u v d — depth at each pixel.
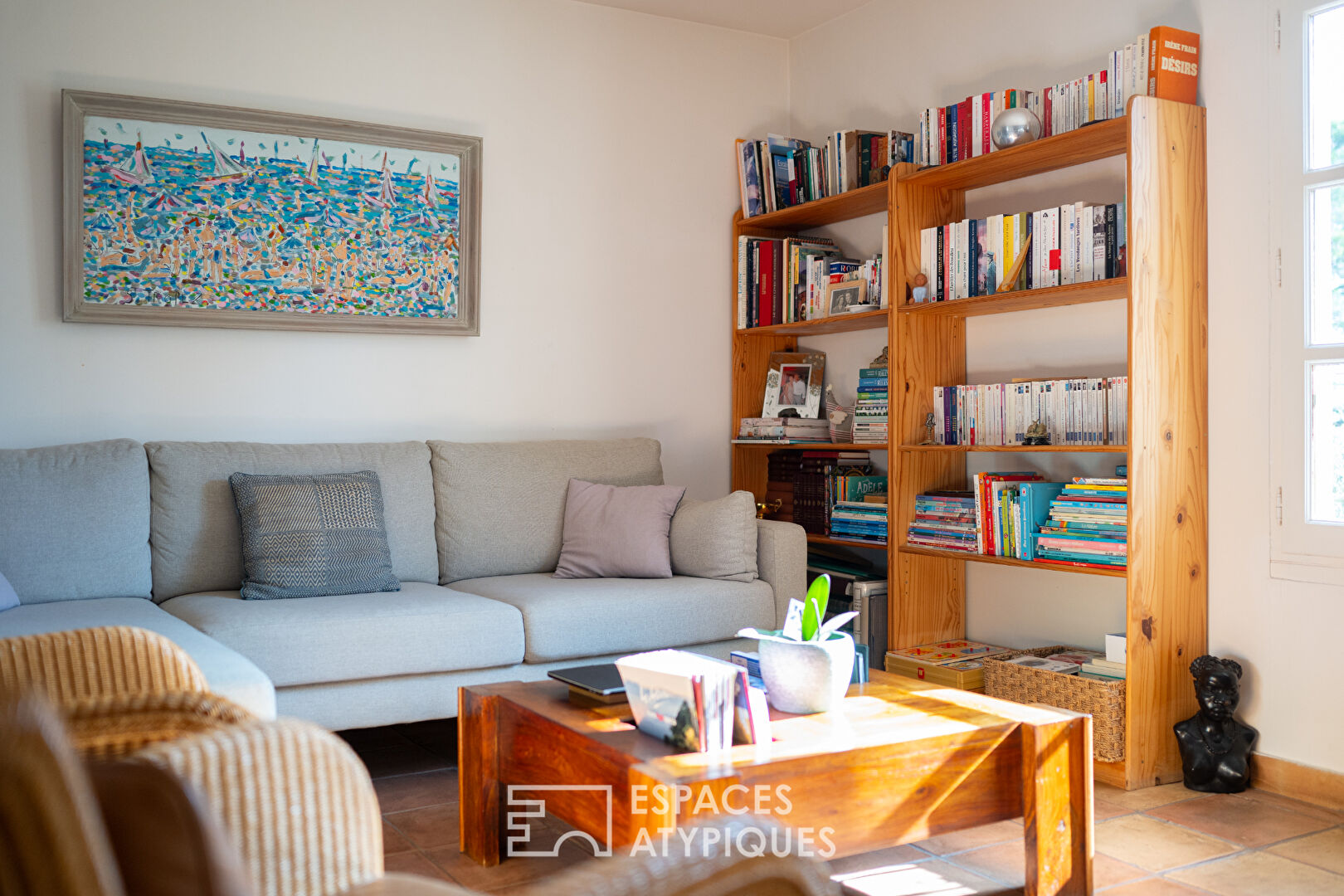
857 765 1.88
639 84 4.34
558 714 2.10
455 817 2.62
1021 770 2.08
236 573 3.20
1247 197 2.92
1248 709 2.92
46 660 1.26
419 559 3.48
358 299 3.76
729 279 4.56
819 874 1.00
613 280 4.29
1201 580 3.01
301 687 2.75
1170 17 3.13
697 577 3.52
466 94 3.98
